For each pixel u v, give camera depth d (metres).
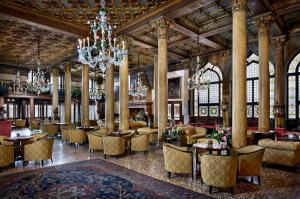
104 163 6.62
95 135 7.96
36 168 6.10
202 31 10.43
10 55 14.58
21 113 18.98
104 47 5.79
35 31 10.12
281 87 10.79
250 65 13.09
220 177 4.27
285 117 11.15
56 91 17.69
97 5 7.93
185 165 5.12
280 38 10.69
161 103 8.52
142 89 16.09
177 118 16.75
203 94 15.32
